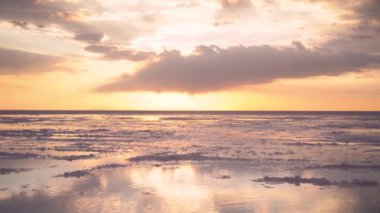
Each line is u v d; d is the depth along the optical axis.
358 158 23.41
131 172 18.53
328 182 16.14
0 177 17.12
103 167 19.98
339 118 107.06
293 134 42.97
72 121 81.69
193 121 84.69
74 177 17.16
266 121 84.31
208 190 14.69
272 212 11.80
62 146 30.38
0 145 31.00
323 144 31.75
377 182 16.09
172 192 14.30
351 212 11.84
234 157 23.77
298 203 12.84
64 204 12.59
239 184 15.77
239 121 84.38
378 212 11.84
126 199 13.27
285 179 16.69
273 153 25.75
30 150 27.56
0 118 97.81
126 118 107.69
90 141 34.66
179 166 20.39
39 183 15.82
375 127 57.38
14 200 13.08
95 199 13.24
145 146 30.34
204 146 30.25
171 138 37.88
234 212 11.81
